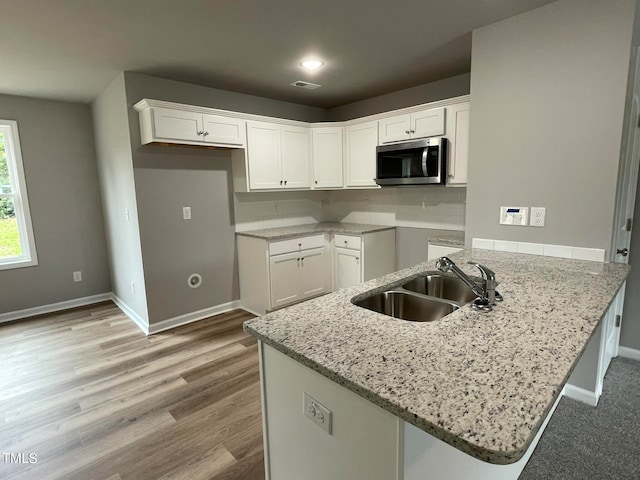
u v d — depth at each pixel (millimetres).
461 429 709
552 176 2162
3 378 2617
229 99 3783
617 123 1923
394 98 3898
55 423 2098
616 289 1568
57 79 3242
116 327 3574
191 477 1696
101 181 4199
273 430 1296
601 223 2027
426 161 3150
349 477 1017
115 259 4160
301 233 3803
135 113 3146
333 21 2266
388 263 4020
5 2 1931
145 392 2406
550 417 2025
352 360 990
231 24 2281
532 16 2143
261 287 3699
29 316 3953
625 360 2643
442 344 1071
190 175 3535
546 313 1297
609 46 1906
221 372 2654
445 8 2115
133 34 2385
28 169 3885
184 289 3588
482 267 1428
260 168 3672
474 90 2436
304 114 4457
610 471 1677
